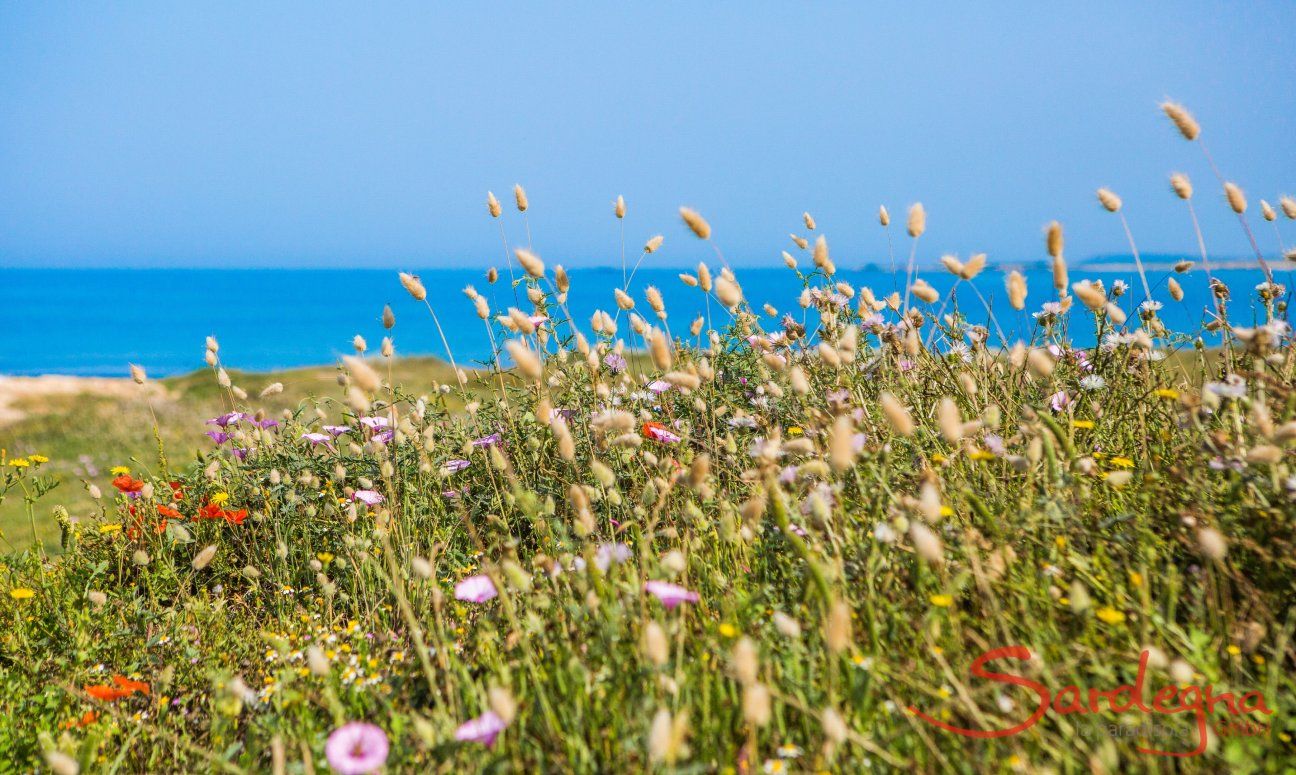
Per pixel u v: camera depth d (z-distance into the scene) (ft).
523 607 9.19
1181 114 9.65
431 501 13.76
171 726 9.48
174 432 33.09
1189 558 7.89
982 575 6.75
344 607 12.05
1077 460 8.42
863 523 8.61
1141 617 6.78
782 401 12.59
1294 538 7.19
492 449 9.49
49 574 13.94
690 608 8.22
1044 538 8.18
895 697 6.46
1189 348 12.87
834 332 13.46
